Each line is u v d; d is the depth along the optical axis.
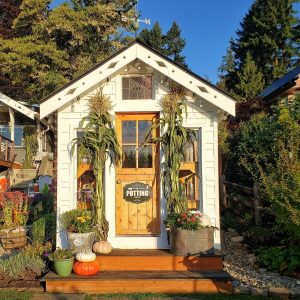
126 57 7.38
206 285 6.42
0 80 28.67
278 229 7.60
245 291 6.30
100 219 7.31
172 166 7.33
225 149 13.46
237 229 10.10
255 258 7.70
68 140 7.80
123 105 7.79
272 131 10.13
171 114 7.50
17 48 24.50
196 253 6.91
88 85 7.41
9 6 30.34
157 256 6.93
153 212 7.75
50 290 6.44
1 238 9.29
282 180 6.90
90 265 6.62
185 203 7.42
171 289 6.41
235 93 26.72
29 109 21.48
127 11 25.53
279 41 33.75
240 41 35.44
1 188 16.33
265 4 34.72
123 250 7.41
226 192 12.78
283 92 15.29
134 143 7.87
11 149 20.23
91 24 25.64
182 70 7.36
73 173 7.77
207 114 7.70
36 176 19.59
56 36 26.14
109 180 7.66
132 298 6.05
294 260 6.98
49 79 23.98
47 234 8.56
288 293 6.09
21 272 6.86
